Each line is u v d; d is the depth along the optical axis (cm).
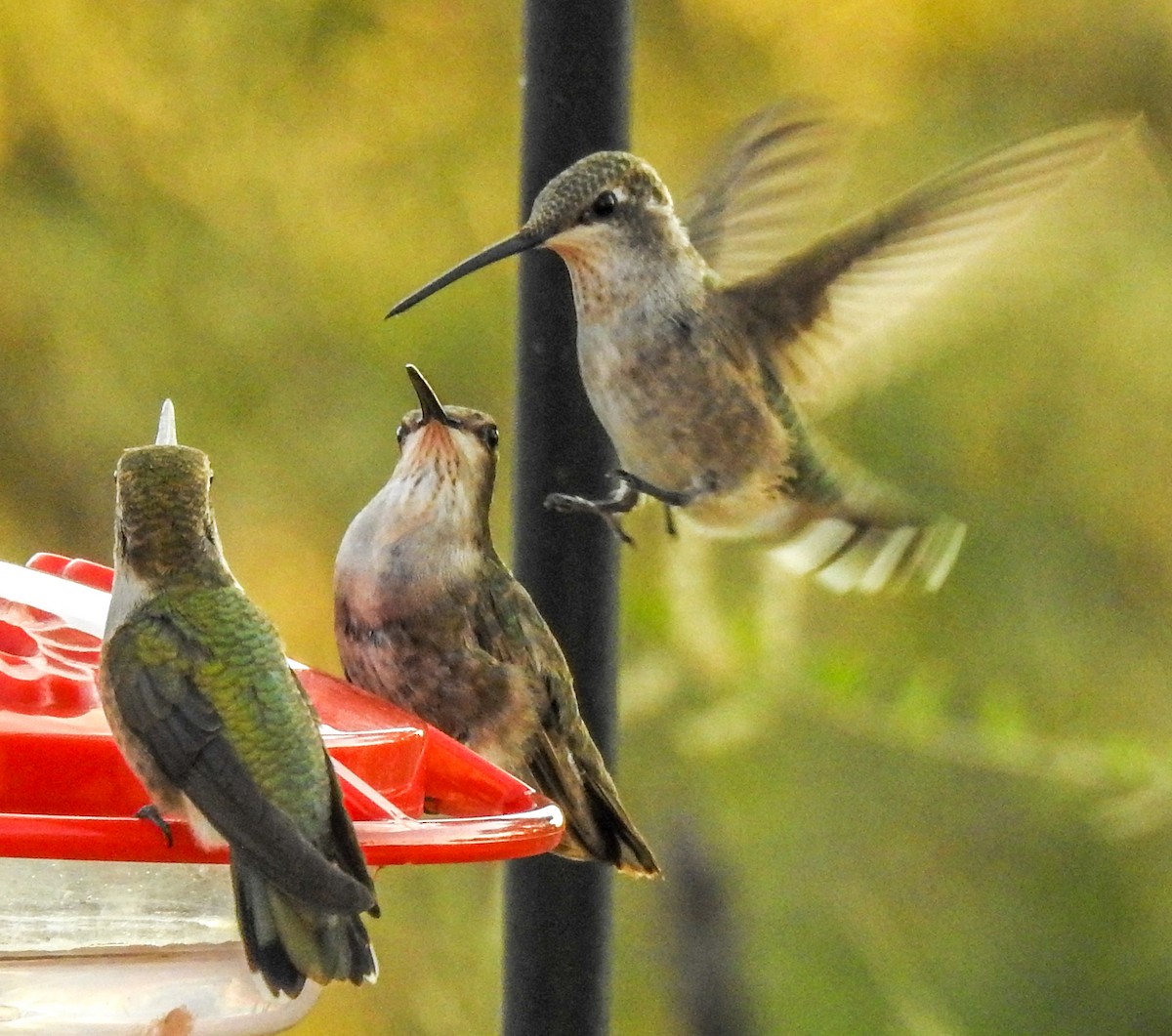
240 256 1486
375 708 654
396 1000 1333
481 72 1504
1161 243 1395
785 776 1399
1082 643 1410
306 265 1484
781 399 807
